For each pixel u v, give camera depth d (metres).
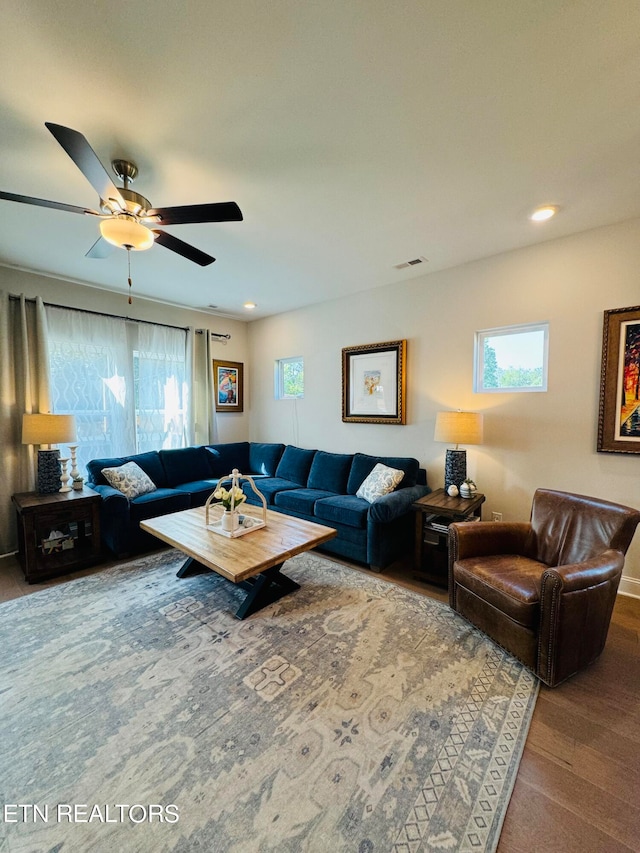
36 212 2.36
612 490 2.64
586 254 2.67
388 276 3.59
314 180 2.03
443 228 2.62
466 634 2.13
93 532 3.08
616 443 2.58
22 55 1.27
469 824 1.16
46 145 1.72
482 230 2.65
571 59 1.31
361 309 4.09
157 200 2.22
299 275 3.56
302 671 1.82
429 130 1.66
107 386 3.94
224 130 1.64
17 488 3.31
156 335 4.36
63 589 2.66
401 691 1.70
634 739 1.47
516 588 1.90
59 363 3.60
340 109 1.53
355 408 4.19
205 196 2.18
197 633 2.12
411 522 3.38
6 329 3.21
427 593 2.61
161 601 2.49
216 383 5.09
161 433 4.43
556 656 1.70
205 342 4.83
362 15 1.16
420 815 1.18
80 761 1.36
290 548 2.30
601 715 1.59
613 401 2.59
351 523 3.08
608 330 2.58
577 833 1.14
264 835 1.12
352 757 1.37
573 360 2.76
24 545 2.79
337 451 4.43
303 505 3.54
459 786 1.27
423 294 3.58
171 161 1.85
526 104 1.51
